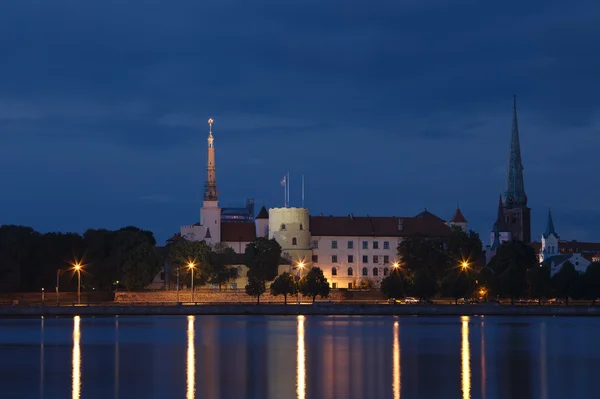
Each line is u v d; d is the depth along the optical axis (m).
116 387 154.00
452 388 152.62
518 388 152.88
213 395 146.75
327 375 166.00
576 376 165.50
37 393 148.38
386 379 161.62
